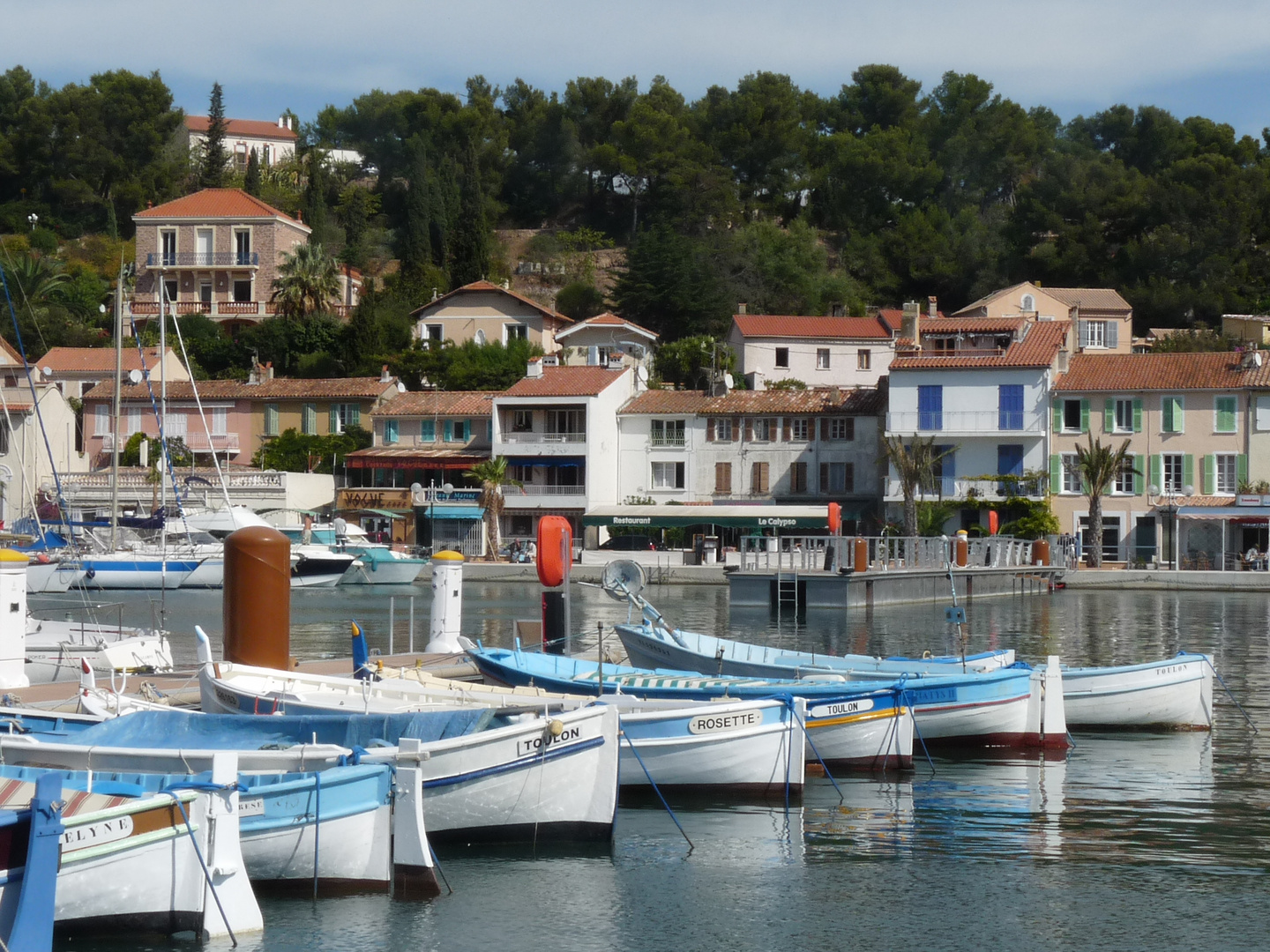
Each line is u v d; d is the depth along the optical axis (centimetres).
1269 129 17650
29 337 14375
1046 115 19750
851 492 11025
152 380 12300
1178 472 10125
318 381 12575
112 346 13638
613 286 16388
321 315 14675
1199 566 9750
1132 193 15962
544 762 2302
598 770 2350
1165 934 2042
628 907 2119
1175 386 10100
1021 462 10344
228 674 2980
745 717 2722
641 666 3991
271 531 3538
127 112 19062
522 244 19512
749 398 11519
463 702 2762
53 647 4009
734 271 16812
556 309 17150
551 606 4106
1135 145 18012
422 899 2084
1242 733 3572
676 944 1977
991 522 9331
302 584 9100
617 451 11525
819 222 19062
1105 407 10231
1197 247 15300
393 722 2364
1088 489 9956
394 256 18562
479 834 2303
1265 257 15350
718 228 17925
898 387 10506
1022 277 16312
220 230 15050
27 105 18525
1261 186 15688
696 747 2694
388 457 11588
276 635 3522
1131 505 10150
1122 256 15675
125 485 10888
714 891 2203
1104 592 8912
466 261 16300
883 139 18825
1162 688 3562
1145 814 2702
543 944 1956
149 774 2070
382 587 9344
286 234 15350
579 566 9962
